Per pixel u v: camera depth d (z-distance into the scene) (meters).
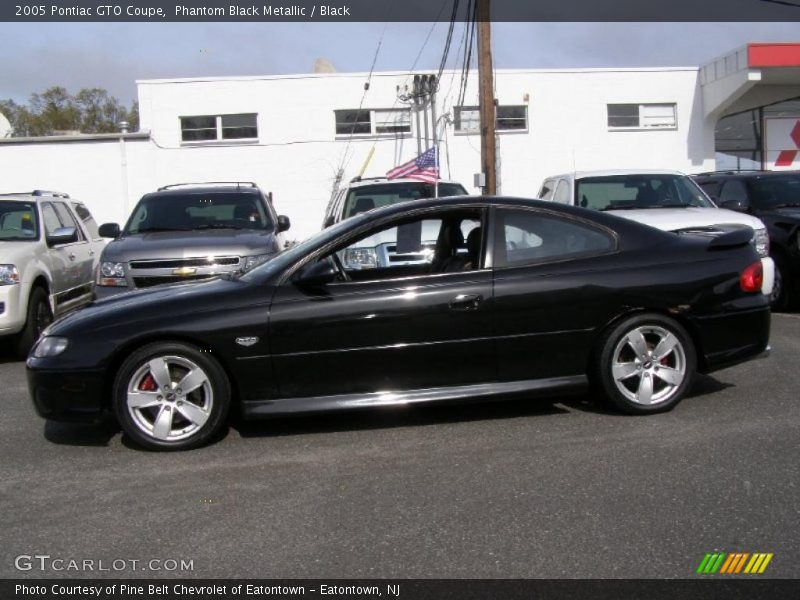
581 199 10.63
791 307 10.51
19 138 22.42
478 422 5.84
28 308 8.98
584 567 3.66
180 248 8.59
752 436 5.33
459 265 5.75
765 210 10.83
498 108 23.31
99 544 4.05
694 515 4.16
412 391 5.57
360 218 5.85
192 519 4.32
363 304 5.45
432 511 4.31
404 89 22.91
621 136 23.72
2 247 9.05
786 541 3.85
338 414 6.13
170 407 5.41
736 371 7.12
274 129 22.92
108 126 54.06
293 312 5.40
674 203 10.46
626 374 5.75
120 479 4.95
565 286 5.62
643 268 5.75
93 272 11.33
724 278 5.86
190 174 22.94
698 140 23.89
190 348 5.36
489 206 5.81
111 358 5.34
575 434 5.49
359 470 4.96
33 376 5.44
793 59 21.45
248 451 5.39
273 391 5.46
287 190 23.08
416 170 14.70
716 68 23.03
